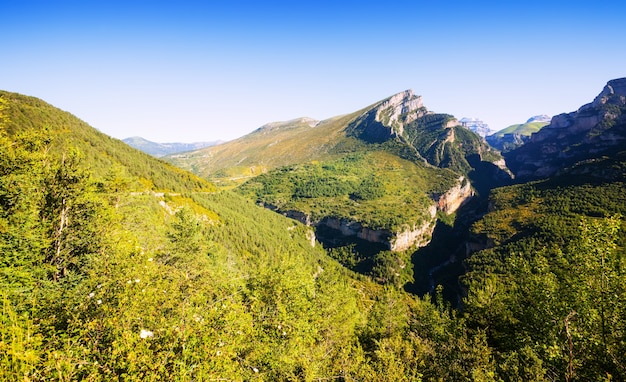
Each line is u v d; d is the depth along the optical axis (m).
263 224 160.62
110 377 8.39
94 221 25.11
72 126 128.88
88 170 26.52
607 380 13.51
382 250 182.25
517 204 164.12
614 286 17.22
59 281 19.52
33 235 19.81
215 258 50.84
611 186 136.50
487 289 32.22
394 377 16.64
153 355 9.12
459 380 21.03
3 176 22.08
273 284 27.92
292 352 17.39
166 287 12.46
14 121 97.88
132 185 37.91
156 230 41.19
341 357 19.17
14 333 8.16
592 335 16.45
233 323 12.01
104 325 9.79
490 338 29.23
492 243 133.62
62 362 8.02
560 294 20.80
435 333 34.28
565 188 155.00
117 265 13.35
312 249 172.38
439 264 183.12
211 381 9.19
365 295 117.25
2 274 15.35
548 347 17.34
